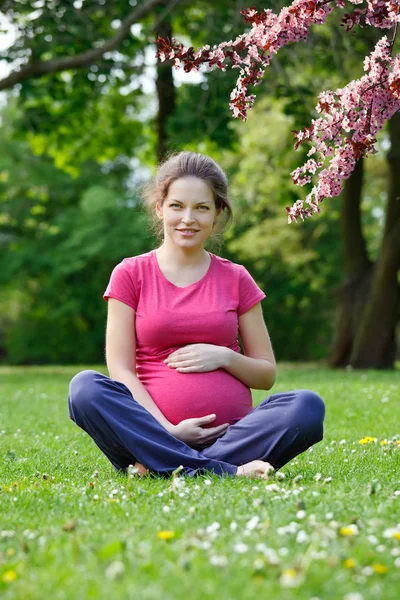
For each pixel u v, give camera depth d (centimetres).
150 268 581
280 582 290
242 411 566
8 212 4222
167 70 2220
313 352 4219
